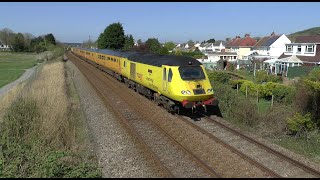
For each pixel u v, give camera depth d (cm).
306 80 1582
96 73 3900
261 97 2475
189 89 1631
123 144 1273
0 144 1081
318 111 1579
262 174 999
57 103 1706
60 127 1389
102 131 1459
